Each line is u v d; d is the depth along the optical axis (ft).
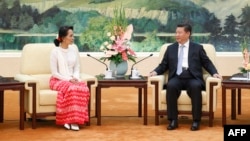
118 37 21.07
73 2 34.91
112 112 23.40
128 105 25.45
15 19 34.19
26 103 19.95
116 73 21.03
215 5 35.99
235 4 36.11
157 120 20.12
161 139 17.56
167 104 19.53
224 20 36.11
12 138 17.71
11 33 34.17
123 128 19.60
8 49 34.17
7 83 18.76
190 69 20.17
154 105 20.16
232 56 35.50
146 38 35.50
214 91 19.53
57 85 19.67
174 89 19.36
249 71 20.08
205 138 17.75
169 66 20.56
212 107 19.61
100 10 35.12
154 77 19.95
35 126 19.47
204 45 21.59
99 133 18.58
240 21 36.19
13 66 33.78
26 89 19.21
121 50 20.76
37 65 20.97
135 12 35.37
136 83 20.15
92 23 35.09
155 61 34.94
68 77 19.90
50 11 34.71
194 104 19.27
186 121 21.12
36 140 17.37
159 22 35.58
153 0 35.42
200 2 35.83
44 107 19.38
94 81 20.16
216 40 36.04
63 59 20.11
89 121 20.11
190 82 19.60
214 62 21.22
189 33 20.62
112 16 35.17
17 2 34.17
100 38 35.14
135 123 20.68
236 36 36.27
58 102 19.29
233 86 19.42
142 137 17.88
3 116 21.30
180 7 35.70
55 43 20.45
